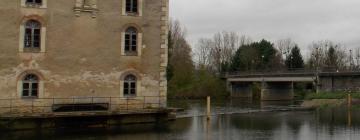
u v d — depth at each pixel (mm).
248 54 98125
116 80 29547
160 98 30750
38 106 27453
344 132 27188
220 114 40781
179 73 74562
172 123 31422
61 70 28078
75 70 28438
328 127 29719
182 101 64625
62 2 28172
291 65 99062
